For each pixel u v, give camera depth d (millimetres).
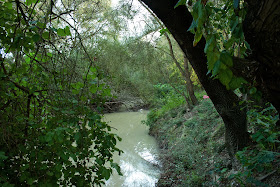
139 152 6418
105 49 8922
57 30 1544
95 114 1690
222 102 2855
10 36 1567
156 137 7609
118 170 1632
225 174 3156
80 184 1571
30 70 1755
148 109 13875
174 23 2227
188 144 5246
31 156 1458
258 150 2615
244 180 2588
